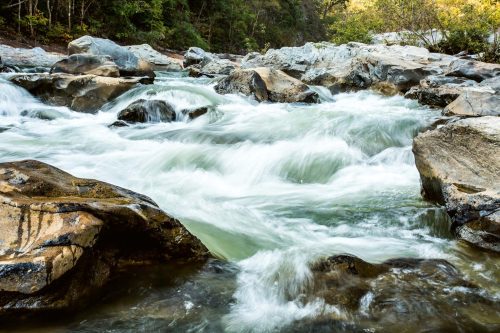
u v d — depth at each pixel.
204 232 3.79
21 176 3.00
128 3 22.02
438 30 18.73
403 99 11.55
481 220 3.80
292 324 2.58
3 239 2.52
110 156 6.45
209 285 2.94
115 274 2.87
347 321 2.62
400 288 2.99
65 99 9.51
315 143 6.97
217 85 11.31
